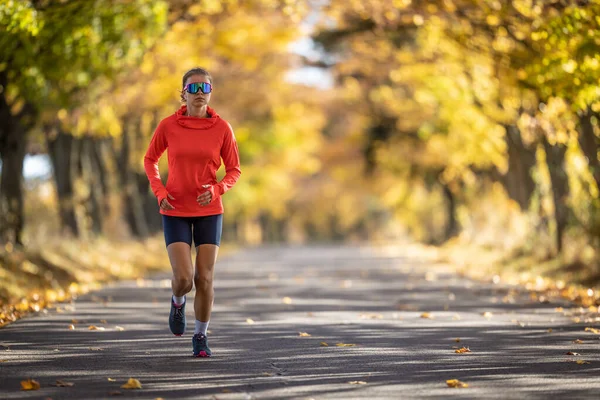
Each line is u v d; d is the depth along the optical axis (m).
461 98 63.50
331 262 74.69
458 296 38.00
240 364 19.64
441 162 100.44
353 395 16.30
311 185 195.88
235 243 151.50
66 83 46.09
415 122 88.06
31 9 33.56
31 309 31.17
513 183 71.44
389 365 19.58
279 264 70.75
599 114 43.56
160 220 101.56
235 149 19.77
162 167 82.19
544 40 37.91
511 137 63.78
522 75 44.69
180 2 47.72
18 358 20.23
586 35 34.75
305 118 132.88
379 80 96.88
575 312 30.66
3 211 48.09
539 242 61.31
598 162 44.56
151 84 60.72
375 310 32.09
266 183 152.88
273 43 70.19
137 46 44.06
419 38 62.56
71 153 63.81
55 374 18.25
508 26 43.41
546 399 15.94
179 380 17.67
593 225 48.25
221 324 27.53
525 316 29.64
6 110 46.56
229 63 81.69
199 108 19.42
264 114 116.19
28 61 38.94
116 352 21.23
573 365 19.55
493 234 88.56
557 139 50.38
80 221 64.31
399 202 136.88
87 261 54.06
